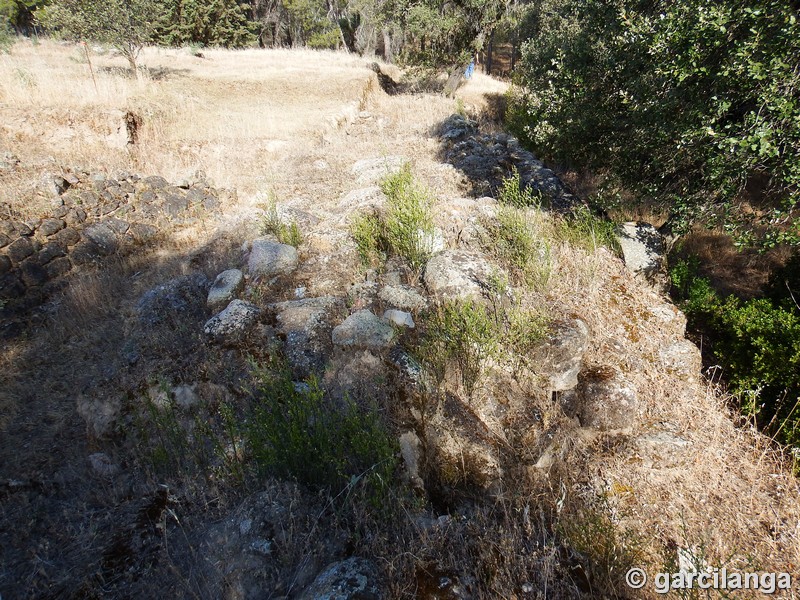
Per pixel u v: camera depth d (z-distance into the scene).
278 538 2.79
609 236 5.98
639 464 3.60
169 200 8.18
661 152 5.61
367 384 3.68
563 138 7.31
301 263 5.39
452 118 12.62
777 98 3.88
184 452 3.53
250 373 3.82
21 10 21.31
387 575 2.59
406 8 16.59
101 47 15.91
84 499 3.43
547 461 3.55
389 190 6.06
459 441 3.33
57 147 8.82
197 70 15.98
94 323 5.83
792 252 7.11
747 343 4.50
